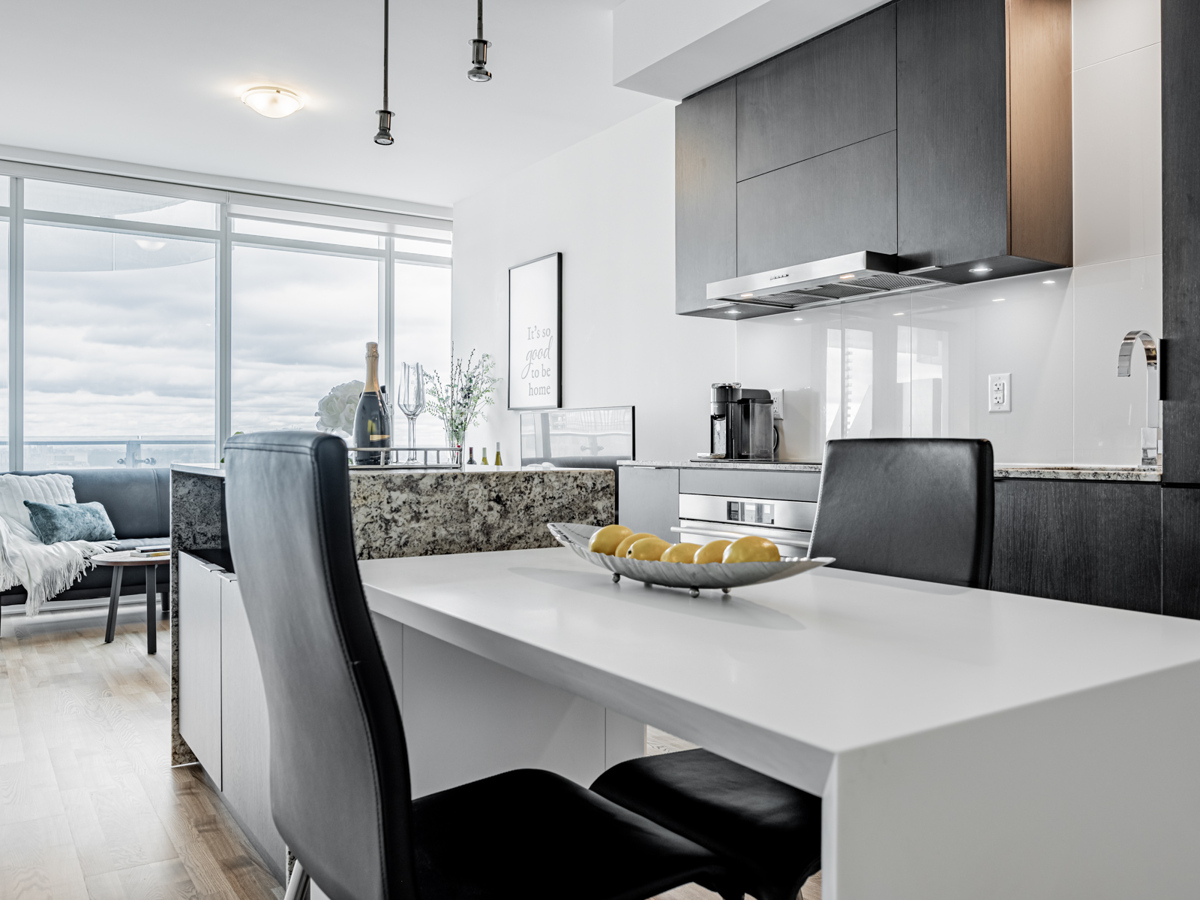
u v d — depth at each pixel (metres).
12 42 3.72
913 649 0.89
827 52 3.08
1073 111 2.78
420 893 0.95
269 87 4.18
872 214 2.94
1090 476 2.23
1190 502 2.05
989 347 2.98
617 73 3.50
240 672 2.07
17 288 5.28
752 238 3.39
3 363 5.25
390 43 3.72
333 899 0.96
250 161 5.36
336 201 6.00
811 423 3.63
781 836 1.13
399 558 1.66
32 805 2.38
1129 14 2.66
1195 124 2.04
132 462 5.65
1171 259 2.08
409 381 2.19
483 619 1.04
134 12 3.46
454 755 1.63
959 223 2.68
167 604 5.02
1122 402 2.64
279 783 1.08
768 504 3.06
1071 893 0.72
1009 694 0.72
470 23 3.55
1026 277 2.88
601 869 1.02
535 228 5.34
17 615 4.98
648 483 3.66
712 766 1.35
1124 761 0.77
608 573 1.43
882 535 1.56
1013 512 2.40
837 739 0.60
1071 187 2.77
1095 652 0.88
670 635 0.95
